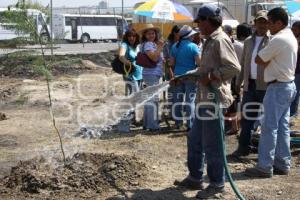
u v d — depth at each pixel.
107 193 6.37
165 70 10.72
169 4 14.99
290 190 6.55
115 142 9.20
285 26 6.74
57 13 48.19
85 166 7.06
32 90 15.65
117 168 7.00
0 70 19.05
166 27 25.08
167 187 6.57
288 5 17.05
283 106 6.85
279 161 7.19
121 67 9.98
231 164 7.66
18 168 7.13
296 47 6.77
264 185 6.72
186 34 9.59
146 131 10.09
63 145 8.98
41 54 8.44
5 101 13.98
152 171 7.23
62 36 9.84
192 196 6.25
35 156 8.16
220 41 5.71
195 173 6.42
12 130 10.34
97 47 38.84
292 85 6.83
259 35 7.67
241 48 9.12
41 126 10.70
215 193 6.12
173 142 9.16
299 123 10.55
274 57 6.68
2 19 7.34
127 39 10.02
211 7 5.76
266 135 6.94
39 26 7.54
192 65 9.52
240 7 33.66
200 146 6.30
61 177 6.68
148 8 14.73
